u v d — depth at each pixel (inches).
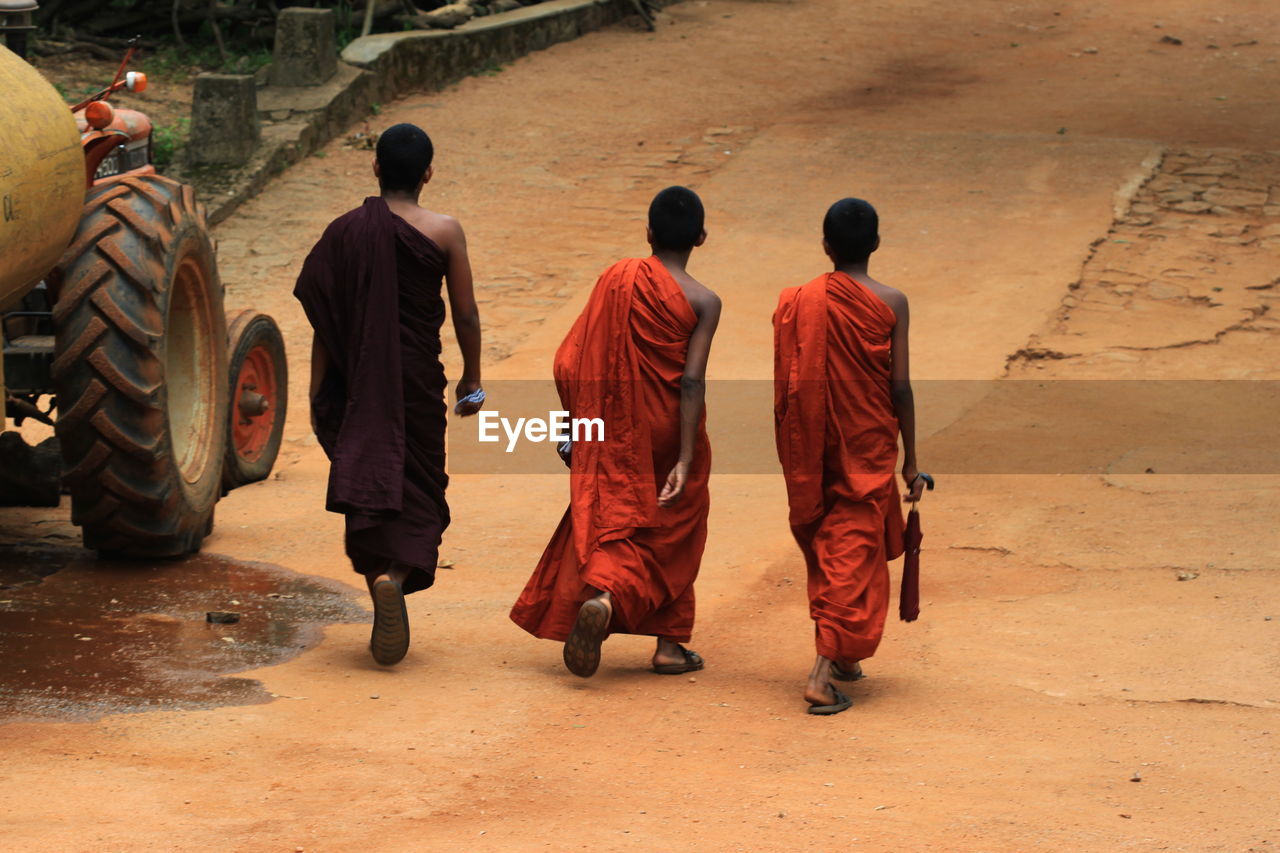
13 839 261.6
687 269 1026.7
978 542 529.0
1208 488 592.1
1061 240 1047.0
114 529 487.8
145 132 624.4
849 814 287.4
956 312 920.3
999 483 621.0
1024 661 402.0
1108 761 322.7
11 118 394.3
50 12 1504.7
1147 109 1411.2
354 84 1358.3
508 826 279.1
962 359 833.5
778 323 386.0
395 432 391.2
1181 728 345.1
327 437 407.2
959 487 616.4
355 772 310.8
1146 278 978.1
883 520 384.2
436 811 287.4
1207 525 534.3
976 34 1785.2
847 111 1428.4
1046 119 1380.4
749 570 504.1
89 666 387.5
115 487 472.4
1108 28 1803.6
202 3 1524.4
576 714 361.7
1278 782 306.0
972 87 1526.8
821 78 1567.4
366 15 1485.0
